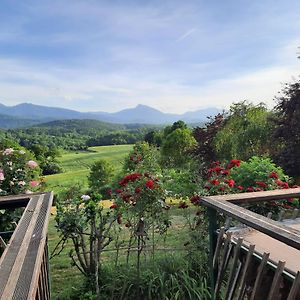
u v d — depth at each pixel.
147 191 3.95
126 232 4.58
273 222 1.90
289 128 9.58
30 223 1.83
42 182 4.63
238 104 12.62
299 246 1.53
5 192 3.86
